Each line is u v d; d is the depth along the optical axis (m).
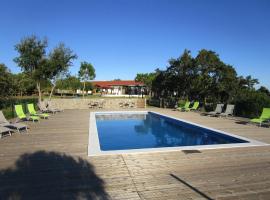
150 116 20.11
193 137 12.56
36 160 6.23
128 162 6.15
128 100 26.02
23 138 8.96
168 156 6.72
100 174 5.29
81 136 9.38
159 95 30.88
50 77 22.03
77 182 4.84
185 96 25.05
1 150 7.20
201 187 4.70
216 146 7.89
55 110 18.83
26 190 4.45
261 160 6.46
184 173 5.42
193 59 22.70
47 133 9.98
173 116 17.27
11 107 15.53
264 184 4.88
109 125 16.00
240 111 17.67
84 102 24.48
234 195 4.39
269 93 25.17
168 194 4.39
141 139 12.02
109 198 4.20
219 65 21.33
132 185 4.75
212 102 21.38
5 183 4.75
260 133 10.55
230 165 6.02
